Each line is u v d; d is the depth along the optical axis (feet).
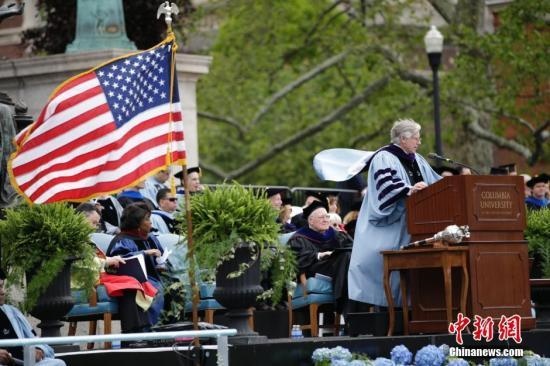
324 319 158.81
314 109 342.64
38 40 221.87
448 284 131.85
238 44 320.70
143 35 210.59
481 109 292.20
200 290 140.05
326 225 153.69
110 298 134.10
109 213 154.92
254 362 123.85
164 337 112.47
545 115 298.35
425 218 137.18
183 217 128.06
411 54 310.65
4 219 143.54
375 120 306.76
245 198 127.85
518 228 135.95
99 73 121.70
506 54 280.51
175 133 122.83
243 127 342.03
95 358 124.88
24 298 129.80
